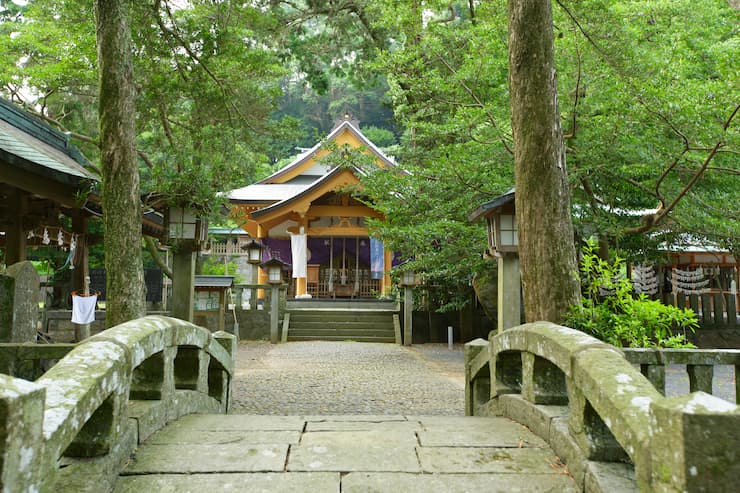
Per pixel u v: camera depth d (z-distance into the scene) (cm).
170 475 265
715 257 1873
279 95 1201
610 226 900
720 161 861
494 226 693
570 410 283
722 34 1081
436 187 963
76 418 214
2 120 946
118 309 567
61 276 1606
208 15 1088
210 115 1177
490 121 927
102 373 246
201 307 1550
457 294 1595
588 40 788
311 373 1013
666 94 723
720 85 694
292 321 1706
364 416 421
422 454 297
